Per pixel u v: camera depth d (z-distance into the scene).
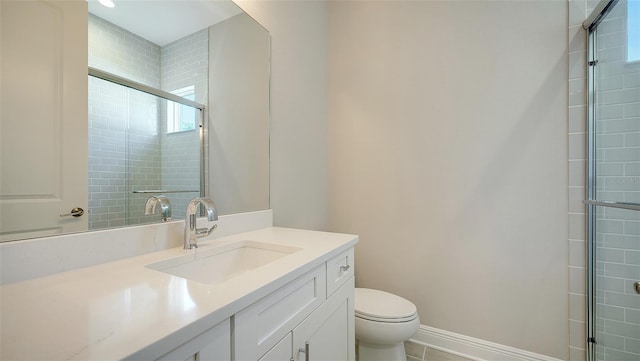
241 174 1.35
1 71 0.65
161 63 1.02
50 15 0.74
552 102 1.42
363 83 1.95
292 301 0.76
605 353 1.28
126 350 0.38
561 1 1.40
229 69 1.29
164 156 1.02
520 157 1.50
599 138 1.30
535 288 1.47
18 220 0.67
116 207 0.87
